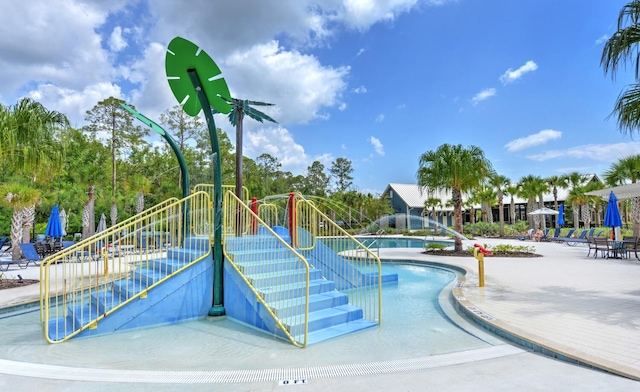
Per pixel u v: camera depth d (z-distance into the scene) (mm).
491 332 4637
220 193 6043
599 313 5113
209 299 5930
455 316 5562
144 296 5348
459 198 15453
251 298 5316
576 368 3301
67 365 3859
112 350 4352
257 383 3107
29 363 3695
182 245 7141
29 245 12102
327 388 2969
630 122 6355
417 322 5457
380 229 31422
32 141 8875
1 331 5168
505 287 7227
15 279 9055
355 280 8141
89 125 29219
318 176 46688
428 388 2918
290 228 7762
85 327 4848
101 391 2955
